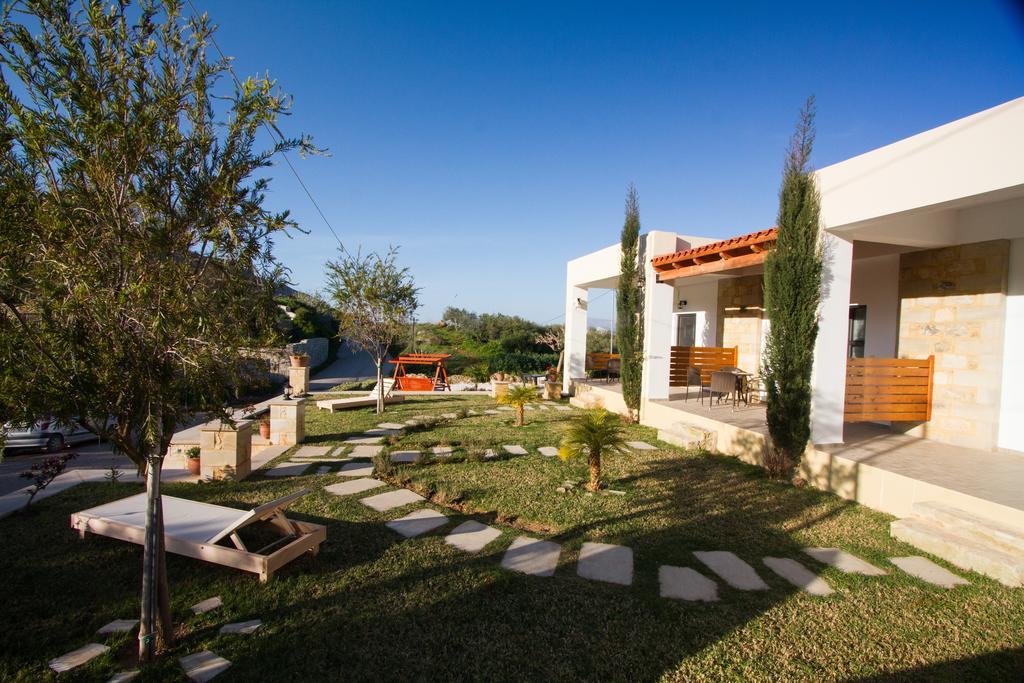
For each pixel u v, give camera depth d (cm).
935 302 775
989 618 377
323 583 405
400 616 361
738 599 398
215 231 257
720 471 755
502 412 1306
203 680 291
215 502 594
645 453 866
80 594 383
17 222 222
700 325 1520
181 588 393
